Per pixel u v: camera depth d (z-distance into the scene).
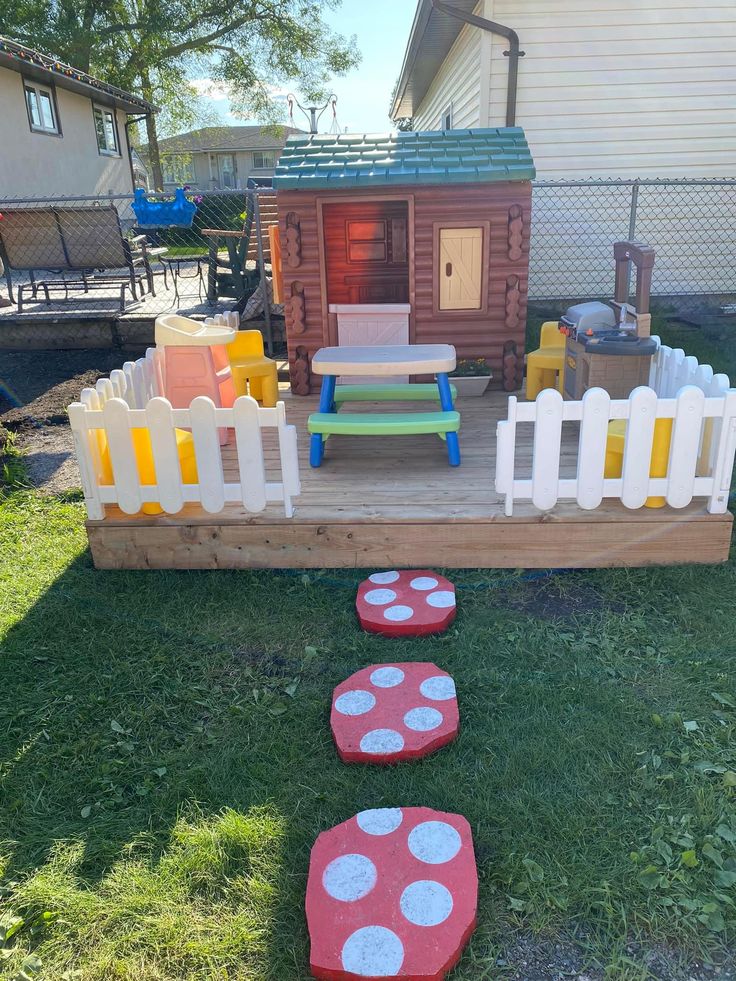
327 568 3.81
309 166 5.62
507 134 5.80
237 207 21.03
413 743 2.61
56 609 3.57
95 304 9.99
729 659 3.07
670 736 2.68
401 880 2.10
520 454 4.62
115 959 2.00
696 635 3.24
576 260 9.30
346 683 2.95
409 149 5.71
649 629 3.29
